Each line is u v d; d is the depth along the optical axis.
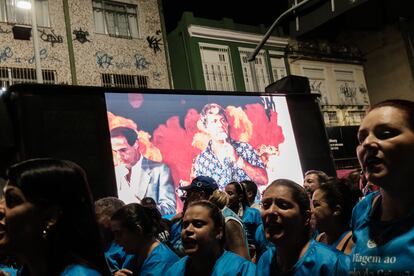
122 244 3.50
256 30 19.38
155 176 7.23
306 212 2.53
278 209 2.48
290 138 8.90
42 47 13.94
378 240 1.81
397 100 1.79
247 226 5.00
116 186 6.30
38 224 1.71
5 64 13.15
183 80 17.06
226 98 8.52
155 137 7.41
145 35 16.39
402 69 21.77
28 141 5.55
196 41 17.11
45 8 14.37
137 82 15.80
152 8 16.83
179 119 7.84
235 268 2.86
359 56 22.78
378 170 1.71
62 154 5.82
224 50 17.83
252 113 8.73
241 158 8.38
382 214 1.87
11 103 5.64
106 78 15.12
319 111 9.41
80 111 6.21
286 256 2.52
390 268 1.71
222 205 4.27
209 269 3.00
